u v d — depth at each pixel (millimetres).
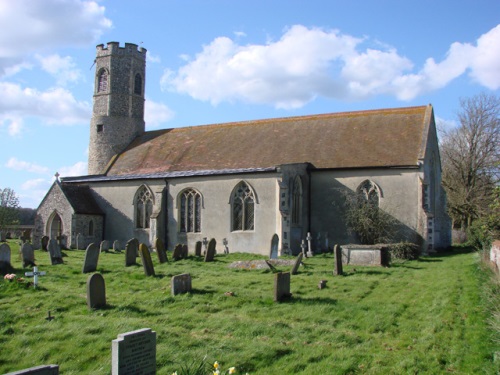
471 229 29406
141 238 32688
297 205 29109
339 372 8367
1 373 8344
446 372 8281
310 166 29844
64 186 33219
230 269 19188
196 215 30828
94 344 9430
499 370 8055
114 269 18734
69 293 13609
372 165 28406
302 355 9125
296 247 28469
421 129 30078
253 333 10281
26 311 11797
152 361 7602
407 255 24266
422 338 10047
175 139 37531
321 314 11891
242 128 35969
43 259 22891
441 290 14547
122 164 36719
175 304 12609
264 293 13938
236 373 8312
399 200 27734
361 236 28234
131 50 40531
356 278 17203
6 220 44438
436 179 33344
